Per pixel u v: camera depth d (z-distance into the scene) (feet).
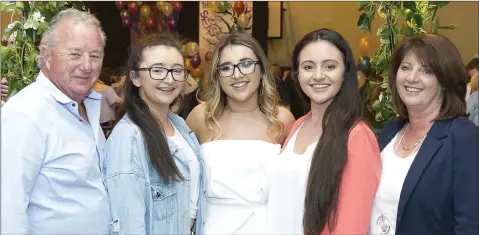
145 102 6.86
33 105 5.92
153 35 7.21
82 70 6.18
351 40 29.37
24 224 5.57
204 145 8.05
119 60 27.84
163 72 6.86
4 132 5.68
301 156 7.00
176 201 6.69
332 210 6.19
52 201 5.92
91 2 26.27
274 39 31.17
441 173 5.77
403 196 5.94
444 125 6.01
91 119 6.66
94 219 6.10
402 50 6.40
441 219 5.74
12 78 8.48
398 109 6.82
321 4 30.01
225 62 7.82
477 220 5.49
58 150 5.98
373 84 9.82
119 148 6.35
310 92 6.90
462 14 25.94
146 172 6.37
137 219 6.16
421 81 6.15
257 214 7.64
